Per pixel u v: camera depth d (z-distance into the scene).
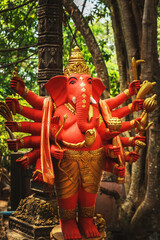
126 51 5.62
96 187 2.89
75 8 5.42
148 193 4.70
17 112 2.86
